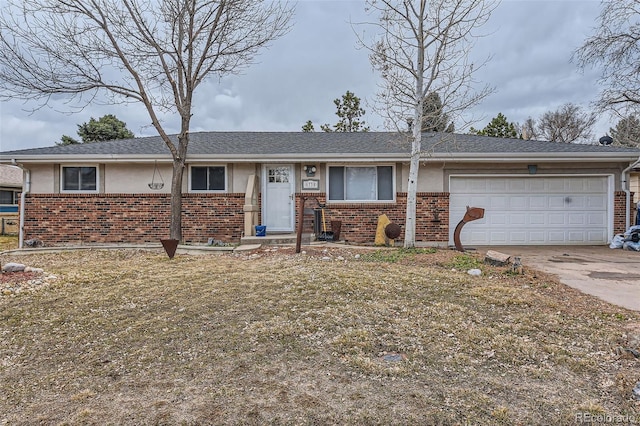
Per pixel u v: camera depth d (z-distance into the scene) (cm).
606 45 1172
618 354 333
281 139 1289
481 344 356
